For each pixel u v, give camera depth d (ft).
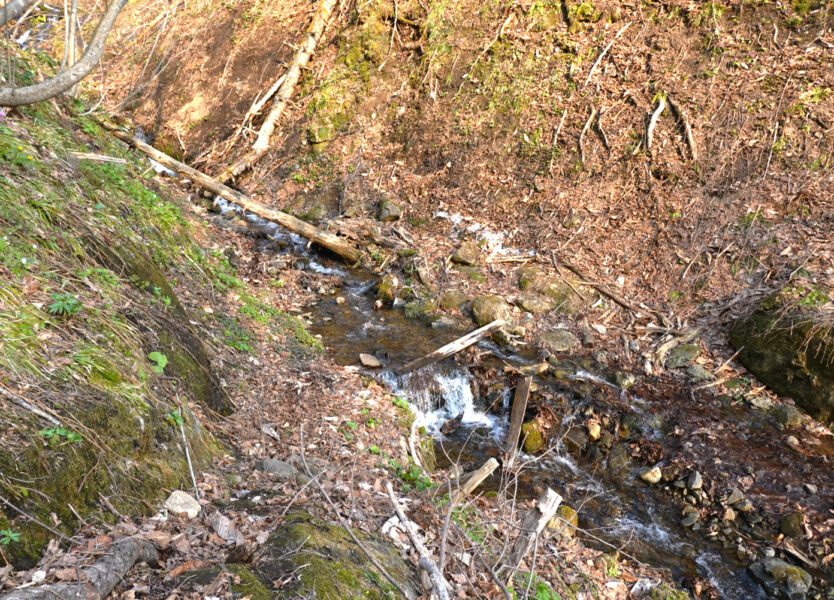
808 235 28.35
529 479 22.22
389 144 44.09
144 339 15.81
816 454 21.88
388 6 48.42
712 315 28.55
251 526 12.01
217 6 55.77
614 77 39.04
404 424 21.58
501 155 39.99
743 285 28.63
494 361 27.61
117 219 21.35
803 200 29.58
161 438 13.39
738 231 30.37
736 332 26.86
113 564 9.13
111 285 16.51
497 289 32.71
